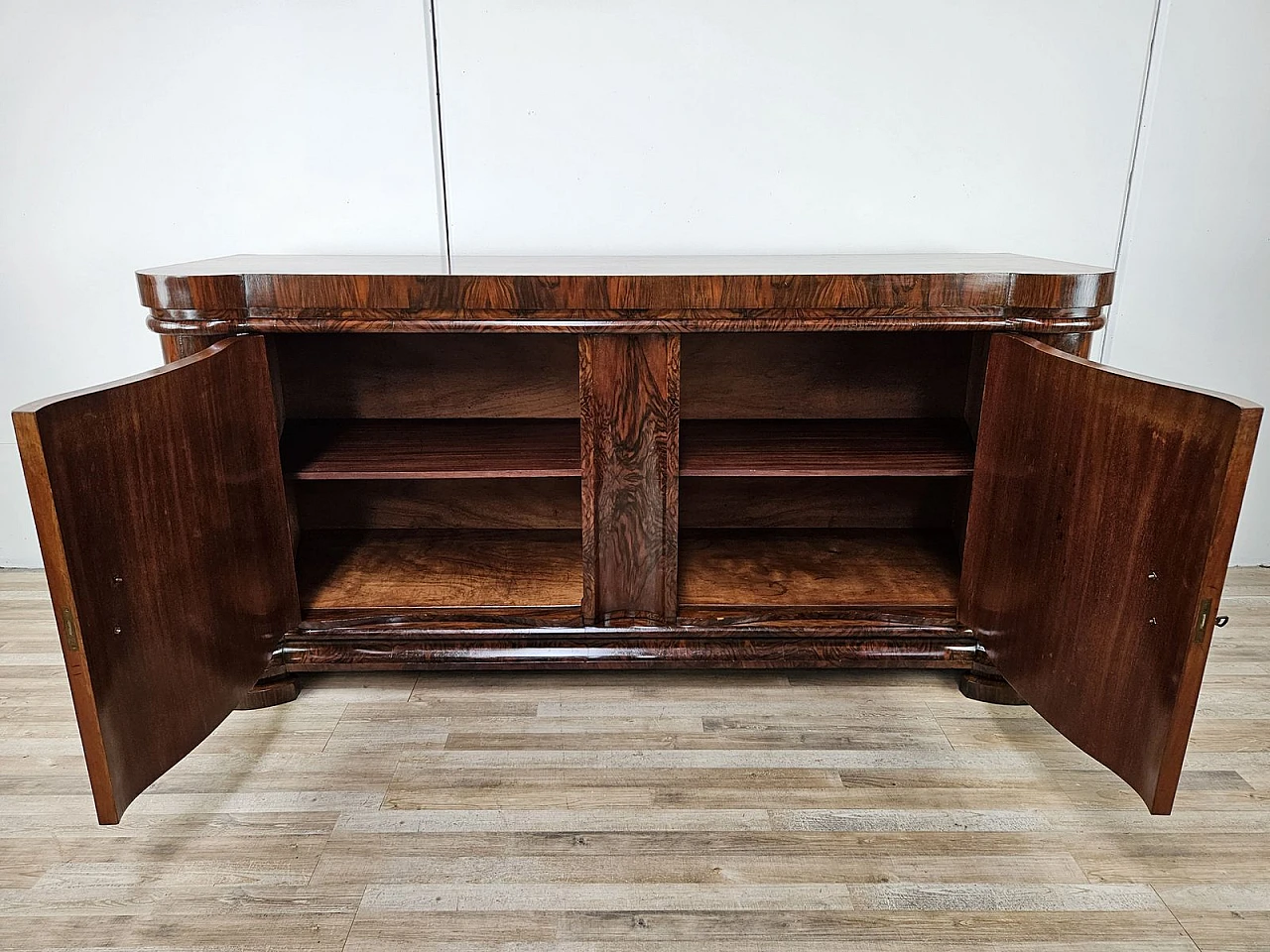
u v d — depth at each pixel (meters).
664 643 1.27
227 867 0.95
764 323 1.13
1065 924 0.87
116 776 0.84
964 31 1.48
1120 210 1.57
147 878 0.94
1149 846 0.99
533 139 1.53
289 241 1.58
